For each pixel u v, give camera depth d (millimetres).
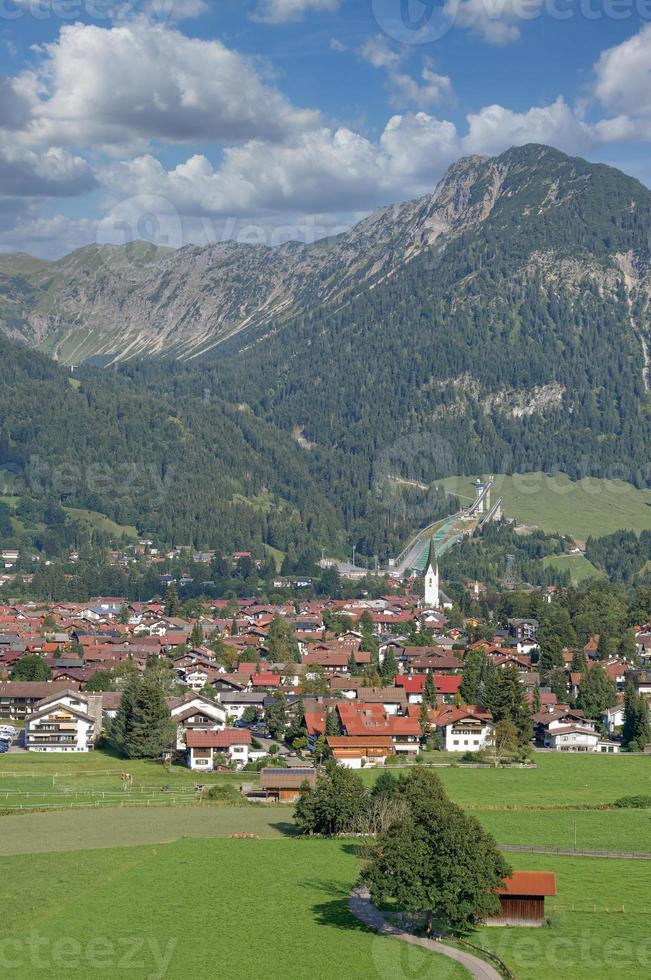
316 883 127188
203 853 140375
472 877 110312
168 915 115625
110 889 124062
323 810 151625
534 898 114312
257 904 119438
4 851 141125
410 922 114500
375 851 121562
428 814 116875
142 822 159125
